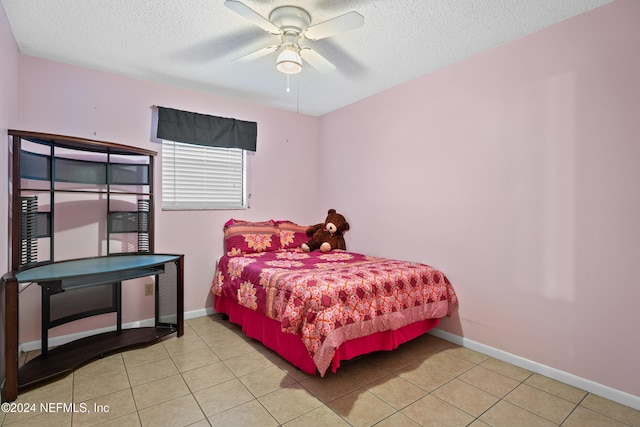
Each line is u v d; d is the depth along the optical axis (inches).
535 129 91.1
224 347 106.0
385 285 93.3
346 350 85.9
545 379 87.4
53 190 95.9
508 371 91.6
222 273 127.6
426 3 77.2
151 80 122.6
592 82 80.9
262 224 145.7
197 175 137.1
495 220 99.8
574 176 84.0
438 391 81.4
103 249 113.9
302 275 94.7
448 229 112.4
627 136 76.0
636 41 74.5
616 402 77.1
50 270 89.2
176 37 92.6
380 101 136.6
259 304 100.0
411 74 119.1
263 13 80.7
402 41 95.4
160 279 121.2
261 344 108.5
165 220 127.7
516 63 94.7
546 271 89.0
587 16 81.4
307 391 81.0
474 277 105.2
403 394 80.0
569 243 85.0
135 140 120.5
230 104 142.9
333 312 80.9
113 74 116.3
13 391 75.5
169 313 120.2
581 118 82.7
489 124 101.0
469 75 106.0
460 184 108.8
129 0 75.8
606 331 79.0
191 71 115.2
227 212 142.5
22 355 98.3
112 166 110.8
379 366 94.1
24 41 94.0
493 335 100.3
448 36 92.7
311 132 168.9
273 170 156.3
